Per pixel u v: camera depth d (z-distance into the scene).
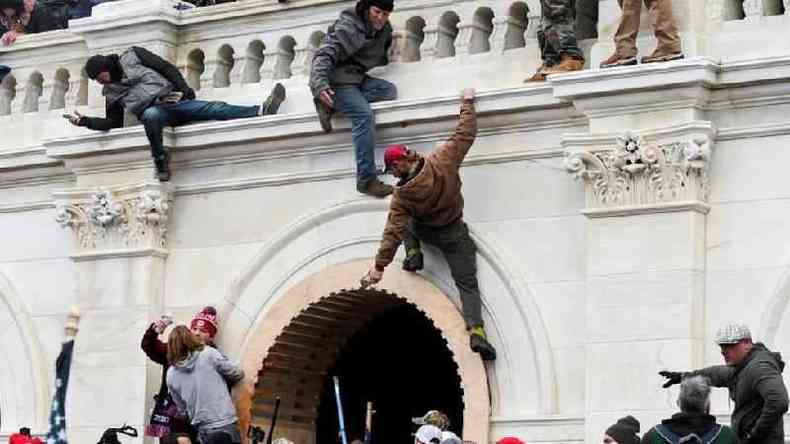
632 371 19.48
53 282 23.14
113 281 22.55
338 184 21.55
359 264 21.33
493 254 20.48
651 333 19.44
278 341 21.73
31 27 24.81
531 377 20.23
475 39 21.14
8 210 23.52
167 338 22.31
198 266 22.30
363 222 21.33
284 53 22.39
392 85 21.28
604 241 19.77
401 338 23.80
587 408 19.64
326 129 21.27
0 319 23.42
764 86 19.23
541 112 20.31
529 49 20.72
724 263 19.39
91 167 22.77
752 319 19.20
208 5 23.67
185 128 22.11
